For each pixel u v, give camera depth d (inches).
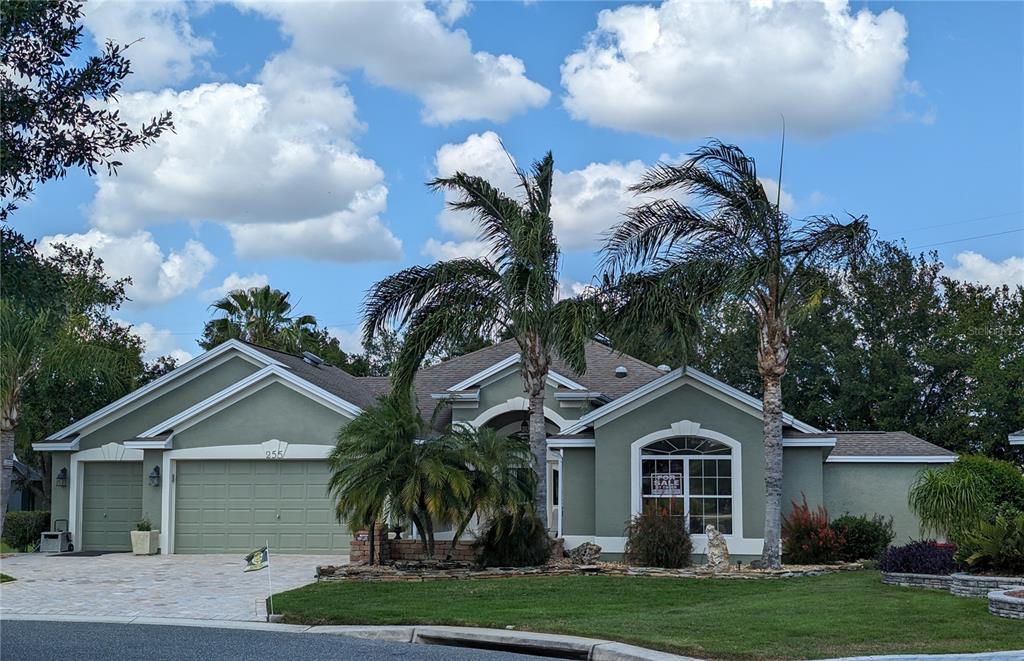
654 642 485.7
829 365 1859.0
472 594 673.0
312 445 1016.2
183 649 495.8
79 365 1095.6
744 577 758.5
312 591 700.0
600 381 1164.5
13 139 394.0
